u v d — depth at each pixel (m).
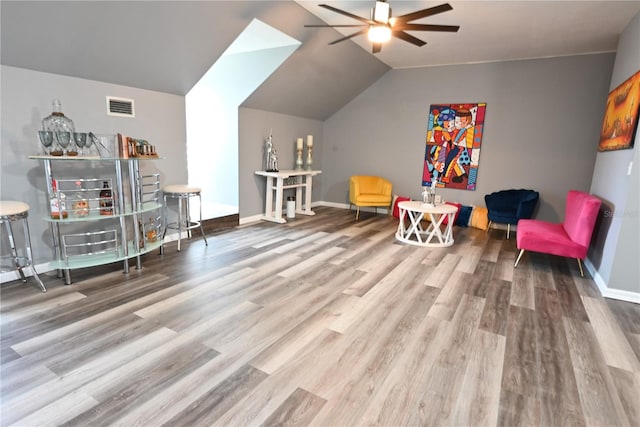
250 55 4.77
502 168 5.48
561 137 5.04
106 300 2.68
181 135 4.27
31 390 1.72
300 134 6.38
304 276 3.29
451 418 1.62
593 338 2.34
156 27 3.12
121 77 3.47
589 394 1.80
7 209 2.54
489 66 5.37
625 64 3.50
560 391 1.82
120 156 3.11
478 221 5.41
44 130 2.83
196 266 3.47
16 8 2.40
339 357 2.06
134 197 3.27
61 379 1.80
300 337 2.26
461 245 4.50
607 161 3.72
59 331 2.23
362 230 5.18
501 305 2.79
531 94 5.15
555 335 2.37
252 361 2.00
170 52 3.50
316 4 3.61
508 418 1.63
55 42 2.77
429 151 6.02
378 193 6.36
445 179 5.95
